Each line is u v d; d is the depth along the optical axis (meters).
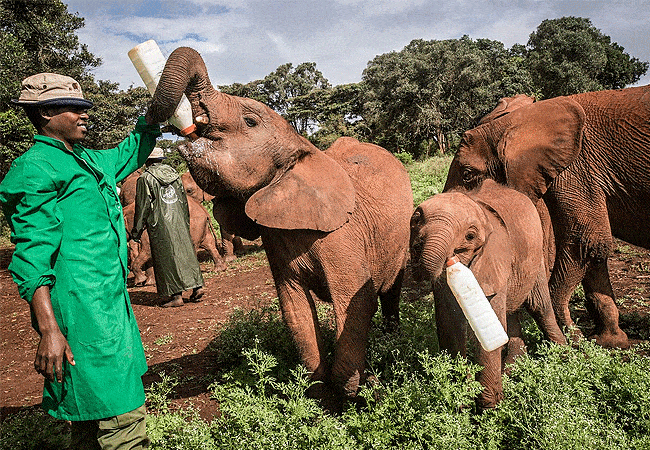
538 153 4.57
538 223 4.50
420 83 56.09
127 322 2.91
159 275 7.93
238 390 3.94
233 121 3.81
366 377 4.49
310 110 73.62
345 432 3.45
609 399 3.81
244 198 4.02
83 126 2.89
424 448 3.40
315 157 4.24
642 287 6.98
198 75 3.66
